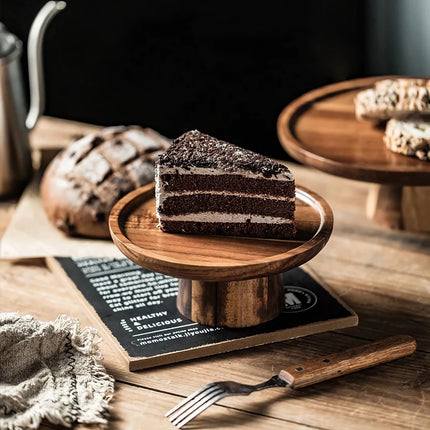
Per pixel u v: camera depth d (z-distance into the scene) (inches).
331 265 76.6
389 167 72.0
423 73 93.8
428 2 89.5
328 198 89.5
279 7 95.8
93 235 81.0
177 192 62.5
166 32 102.8
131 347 62.1
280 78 99.7
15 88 90.1
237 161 62.1
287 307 67.7
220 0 98.1
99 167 82.0
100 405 55.9
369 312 68.9
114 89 109.0
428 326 67.0
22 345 57.9
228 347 62.9
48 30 108.3
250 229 63.4
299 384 57.2
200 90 104.6
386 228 83.7
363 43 95.0
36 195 89.4
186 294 65.3
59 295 71.7
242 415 55.7
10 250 78.4
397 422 55.4
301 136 80.5
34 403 55.2
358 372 60.4
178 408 55.3
